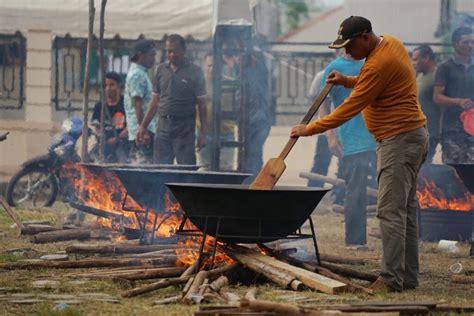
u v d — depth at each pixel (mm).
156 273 8664
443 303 7676
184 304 7633
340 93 12984
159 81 15367
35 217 15086
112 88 16156
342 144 12602
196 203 8648
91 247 10680
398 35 17094
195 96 15352
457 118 14648
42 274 9227
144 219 11438
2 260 10328
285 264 8617
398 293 8492
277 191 8461
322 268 8719
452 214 13102
